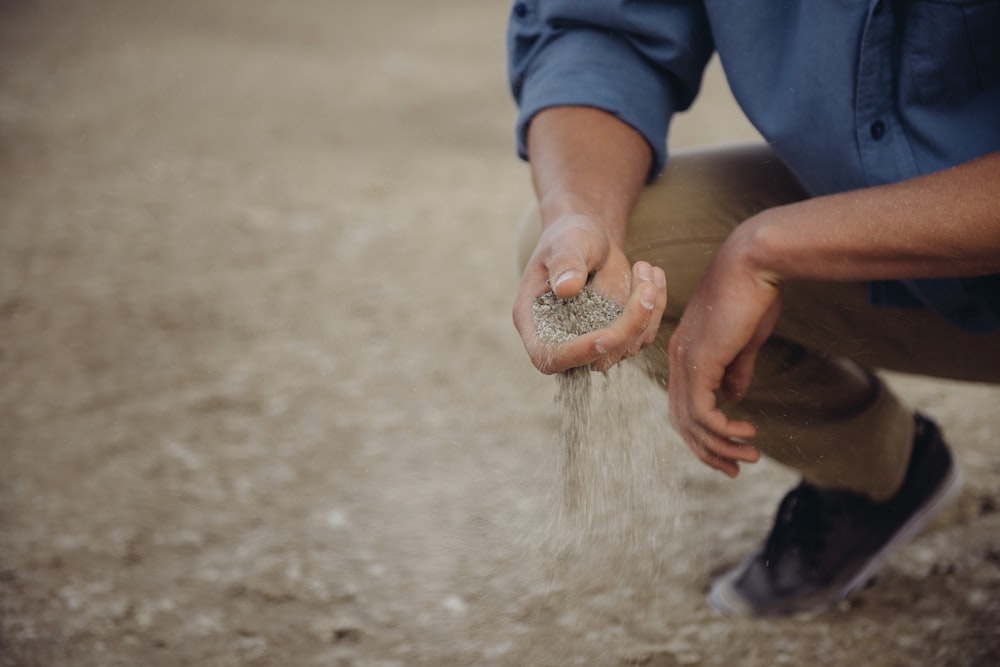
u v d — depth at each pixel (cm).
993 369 177
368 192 554
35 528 245
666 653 196
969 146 151
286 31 1161
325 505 256
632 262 179
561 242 151
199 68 923
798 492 207
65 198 532
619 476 194
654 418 204
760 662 192
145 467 275
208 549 237
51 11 1223
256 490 263
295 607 215
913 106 154
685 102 188
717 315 158
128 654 199
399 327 373
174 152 630
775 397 185
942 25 147
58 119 714
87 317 379
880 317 174
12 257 443
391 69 938
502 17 1276
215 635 205
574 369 162
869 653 192
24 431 295
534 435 291
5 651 199
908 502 203
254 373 334
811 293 175
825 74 156
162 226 490
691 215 178
